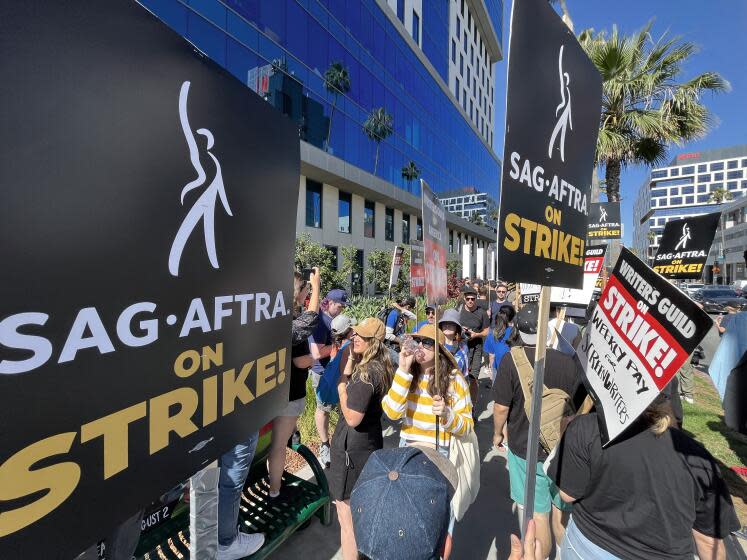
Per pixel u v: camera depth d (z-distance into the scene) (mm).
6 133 584
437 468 1343
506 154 1358
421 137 26531
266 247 1352
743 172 106125
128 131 797
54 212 660
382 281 18906
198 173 1011
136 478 849
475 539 2811
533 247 1497
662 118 7637
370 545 1103
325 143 16375
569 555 1565
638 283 1469
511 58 1372
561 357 2488
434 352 2275
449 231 35781
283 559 2574
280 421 2703
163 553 2213
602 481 1415
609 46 7934
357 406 2188
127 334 813
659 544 1315
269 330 1380
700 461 1331
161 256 896
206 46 10945
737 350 3297
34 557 657
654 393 1299
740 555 2547
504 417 2504
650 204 119188
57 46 651
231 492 2137
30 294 631
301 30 14703
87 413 738
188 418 1001
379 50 20594
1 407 604
